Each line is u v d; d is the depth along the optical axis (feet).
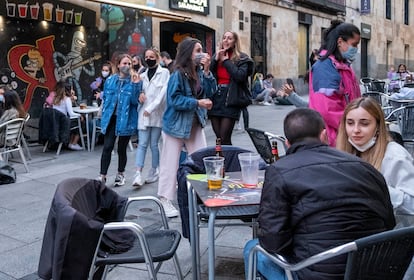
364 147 8.89
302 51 72.08
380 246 6.09
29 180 21.71
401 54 106.93
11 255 13.07
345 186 6.72
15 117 23.53
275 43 63.57
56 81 34.17
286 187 6.85
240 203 8.57
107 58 37.68
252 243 8.75
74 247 7.20
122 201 9.96
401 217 8.39
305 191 6.75
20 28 31.86
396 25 103.60
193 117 15.96
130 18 39.24
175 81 15.43
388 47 102.06
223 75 17.90
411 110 20.49
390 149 8.68
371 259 6.14
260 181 10.25
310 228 6.74
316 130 7.43
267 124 39.93
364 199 6.75
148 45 41.22
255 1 58.49
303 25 71.92
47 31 33.47
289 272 7.02
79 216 7.27
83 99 36.11
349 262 6.08
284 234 6.92
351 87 12.16
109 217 9.73
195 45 15.74
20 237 14.44
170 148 15.97
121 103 19.43
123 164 20.20
